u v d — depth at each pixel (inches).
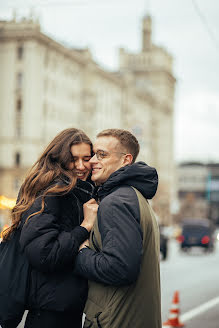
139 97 3769.7
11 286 118.2
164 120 4611.2
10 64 2586.1
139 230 111.8
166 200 4106.8
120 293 111.9
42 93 2593.5
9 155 2573.8
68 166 128.3
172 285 582.2
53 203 118.7
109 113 3245.6
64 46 2728.8
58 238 115.7
